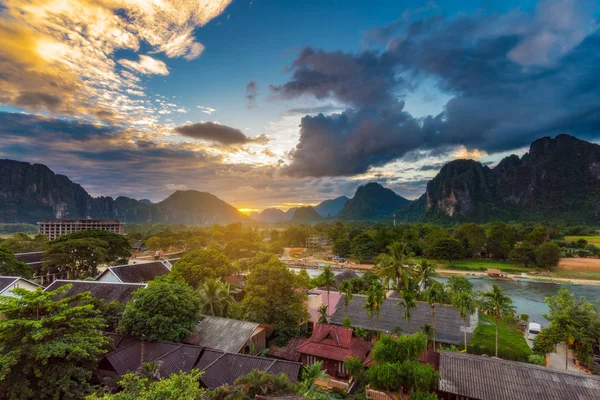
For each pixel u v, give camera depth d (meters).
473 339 46.56
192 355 32.75
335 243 170.75
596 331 40.91
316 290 67.81
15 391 22.39
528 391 25.78
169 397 18.39
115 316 38.59
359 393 33.22
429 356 34.31
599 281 105.00
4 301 24.97
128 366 30.73
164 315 35.97
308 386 29.09
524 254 127.19
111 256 88.94
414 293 58.12
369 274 78.81
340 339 37.75
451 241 133.75
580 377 26.31
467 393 26.52
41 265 78.88
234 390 24.50
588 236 188.25
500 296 43.31
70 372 24.17
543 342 41.47
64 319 25.50
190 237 182.38
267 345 42.97
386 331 47.78
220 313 46.84
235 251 135.62
